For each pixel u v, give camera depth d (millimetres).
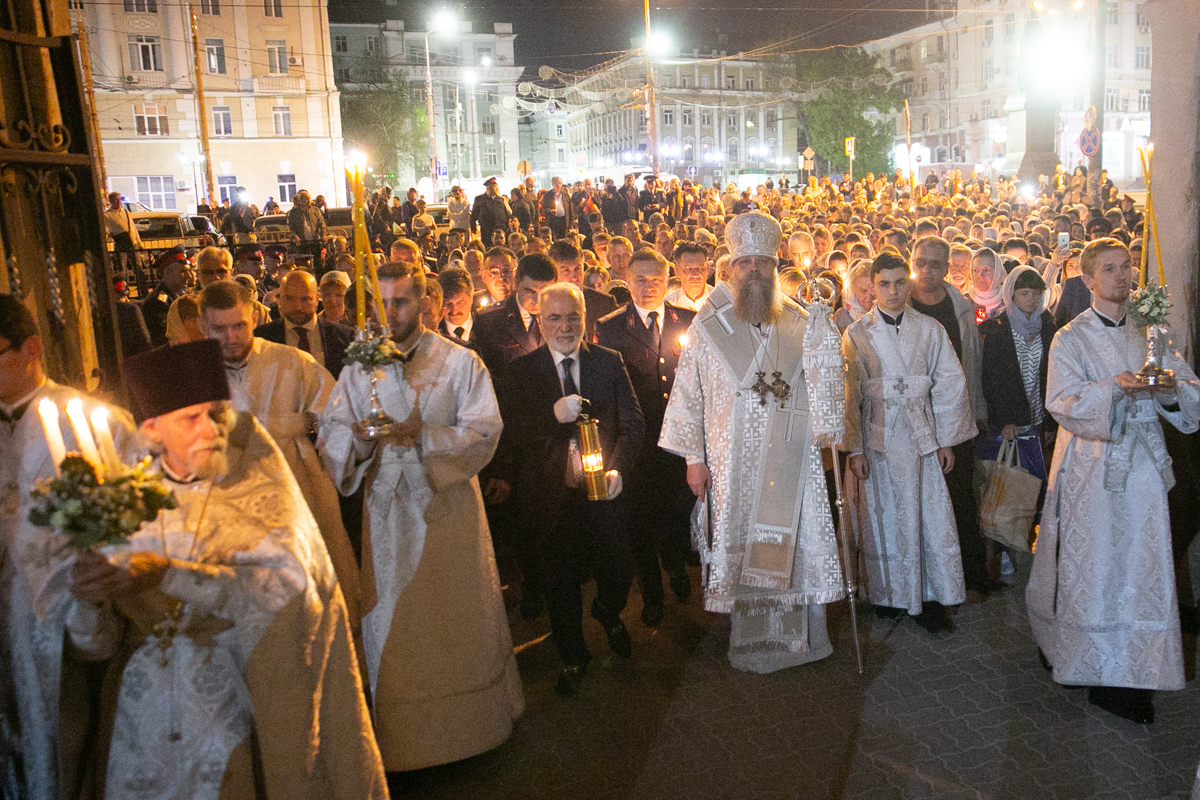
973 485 5668
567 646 4504
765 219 4664
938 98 67875
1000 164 52125
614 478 4418
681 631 5211
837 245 11648
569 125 90188
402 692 3666
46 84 3404
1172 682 4039
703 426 4805
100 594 2314
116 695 2562
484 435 3766
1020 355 5922
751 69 80062
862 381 5152
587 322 6289
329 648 2748
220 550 2564
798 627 4691
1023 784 3695
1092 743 3963
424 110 59062
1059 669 4262
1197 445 5105
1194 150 5219
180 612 2525
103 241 3623
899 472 5082
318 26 43219
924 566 5145
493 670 3846
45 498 2223
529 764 3965
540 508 4527
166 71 41500
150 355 2521
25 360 2691
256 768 2691
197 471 2582
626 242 8250
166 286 7047
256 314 6066
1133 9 58406
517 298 5840
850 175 30969
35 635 2510
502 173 71062
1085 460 4211
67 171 3516
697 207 25172
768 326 4695
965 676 4566
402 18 65438
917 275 5727
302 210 18141
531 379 4617
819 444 4590
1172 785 3660
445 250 13602
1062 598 4270
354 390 3713
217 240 18516
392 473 3684
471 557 3807
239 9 41969
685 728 4199
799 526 4664
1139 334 4199
